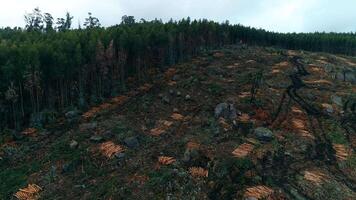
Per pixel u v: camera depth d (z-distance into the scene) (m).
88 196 41.50
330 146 52.97
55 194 42.25
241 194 40.12
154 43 93.19
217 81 78.44
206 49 114.12
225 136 54.03
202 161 46.84
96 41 76.25
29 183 44.56
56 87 69.75
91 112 64.38
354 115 63.09
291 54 110.56
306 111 64.00
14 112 58.97
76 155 49.75
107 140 53.47
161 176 44.03
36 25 132.00
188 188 41.75
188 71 87.31
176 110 64.69
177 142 52.69
